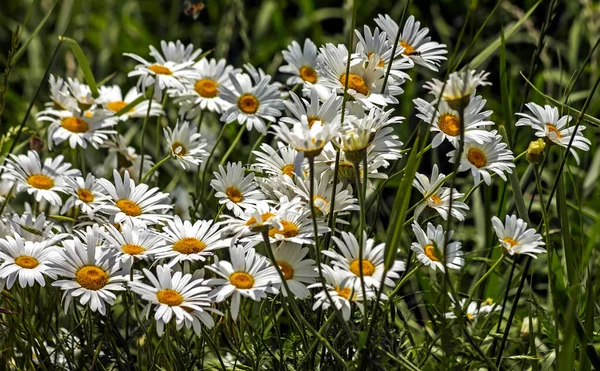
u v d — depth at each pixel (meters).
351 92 1.57
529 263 1.61
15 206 1.89
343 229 1.69
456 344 1.61
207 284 1.53
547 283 1.82
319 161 1.58
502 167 1.57
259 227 1.49
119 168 1.78
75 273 1.54
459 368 1.61
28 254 1.57
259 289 1.52
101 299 1.54
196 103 1.72
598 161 1.90
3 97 1.69
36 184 1.65
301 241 1.52
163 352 1.61
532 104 1.60
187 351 1.62
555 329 1.57
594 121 1.62
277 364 1.61
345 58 1.58
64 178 1.63
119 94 1.77
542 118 1.59
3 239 1.57
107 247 1.56
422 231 1.56
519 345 1.68
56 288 1.63
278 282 1.53
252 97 1.67
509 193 1.88
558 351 1.55
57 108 1.73
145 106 1.75
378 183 1.78
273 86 1.68
